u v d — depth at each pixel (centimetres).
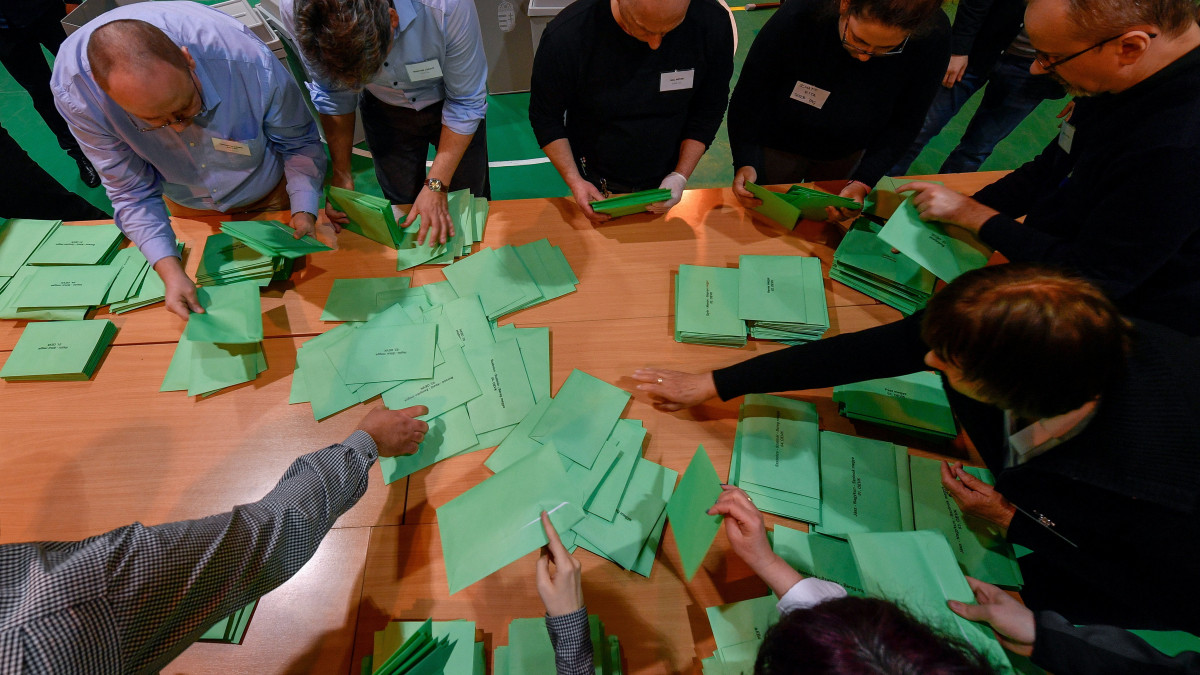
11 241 152
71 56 117
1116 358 67
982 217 123
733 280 145
